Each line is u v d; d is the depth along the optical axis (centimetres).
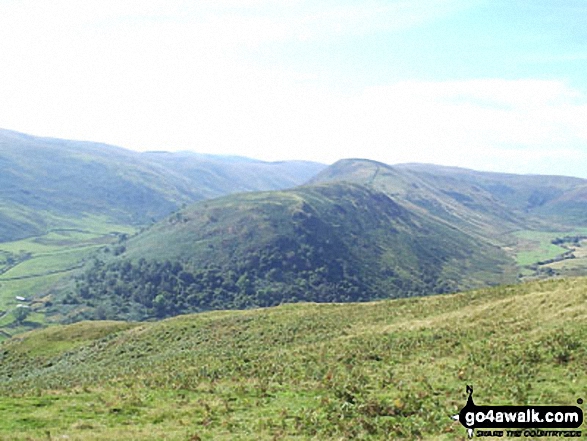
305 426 1986
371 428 1916
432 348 3231
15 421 2067
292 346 4234
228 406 2339
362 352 3391
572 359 2427
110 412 2255
